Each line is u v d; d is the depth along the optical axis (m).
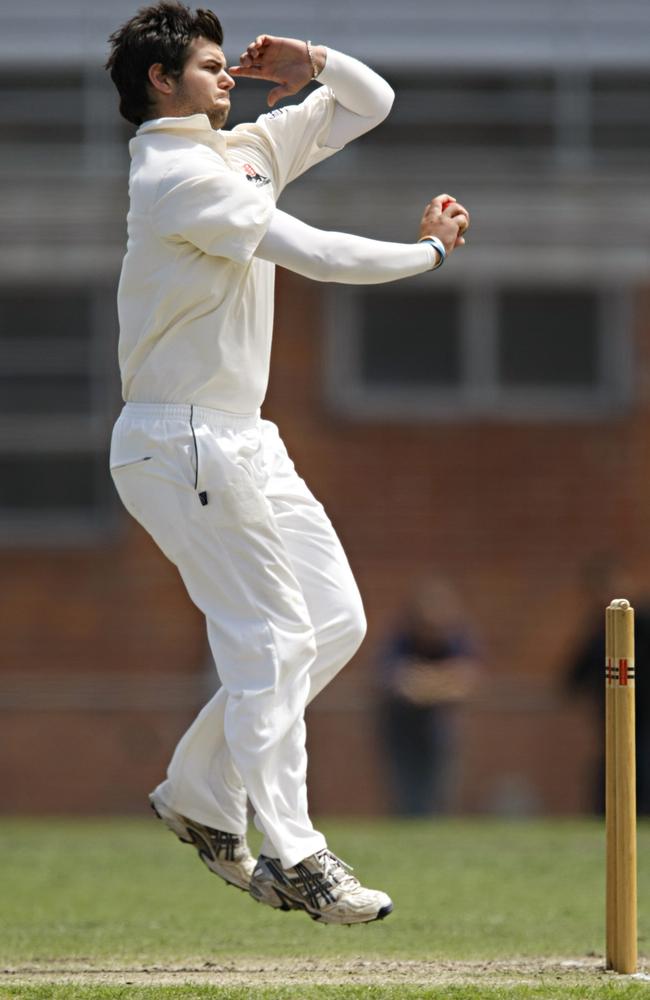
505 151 57.12
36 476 58.47
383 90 19.95
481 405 58.91
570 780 57.28
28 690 57.44
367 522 58.53
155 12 18.67
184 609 57.94
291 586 18.45
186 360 18.14
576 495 58.97
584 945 21.88
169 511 18.23
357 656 57.53
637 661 47.25
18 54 56.53
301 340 58.62
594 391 59.25
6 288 58.56
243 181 17.89
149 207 17.94
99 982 18.58
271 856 18.77
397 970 19.56
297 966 20.03
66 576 57.88
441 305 58.97
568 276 56.91
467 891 28.03
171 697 57.53
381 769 56.25
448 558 58.59
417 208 55.88
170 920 24.81
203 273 17.92
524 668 58.22
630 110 57.47
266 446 19.16
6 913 25.55
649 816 46.97
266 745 18.17
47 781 57.09
